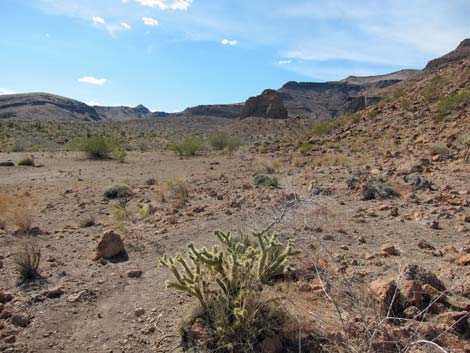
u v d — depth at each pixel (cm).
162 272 582
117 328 436
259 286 434
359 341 371
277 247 499
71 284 536
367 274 523
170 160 2298
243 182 1352
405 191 1041
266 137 6272
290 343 384
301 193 1081
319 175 1388
